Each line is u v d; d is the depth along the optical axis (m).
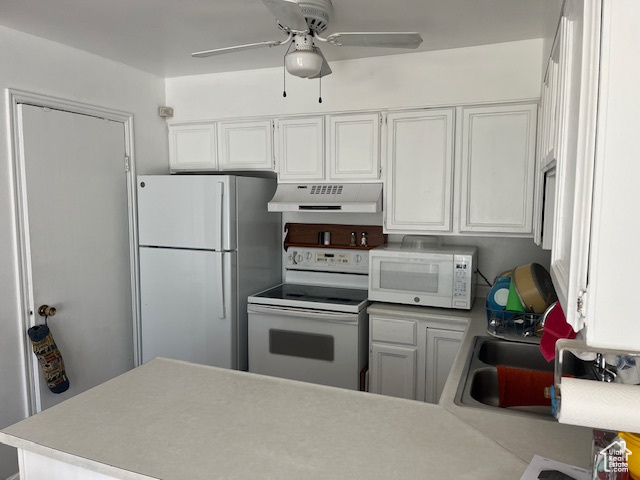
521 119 2.61
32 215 2.52
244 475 1.04
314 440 1.19
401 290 2.84
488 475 1.03
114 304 3.07
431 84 2.78
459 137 2.74
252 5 2.14
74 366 2.81
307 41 2.01
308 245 3.47
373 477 1.03
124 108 3.09
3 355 2.42
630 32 0.64
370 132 2.94
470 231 2.76
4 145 2.39
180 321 3.09
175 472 1.06
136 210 3.21
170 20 2.33
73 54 2.73
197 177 2.96
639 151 0.66
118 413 1.35
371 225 3.33
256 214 3.22
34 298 2.54
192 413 1.35
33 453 1.25
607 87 0.66
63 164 2.69
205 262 2.98
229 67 3.15
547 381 1.72
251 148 3.25
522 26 2.36
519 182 2.64
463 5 2.12
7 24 2.35
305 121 3.08
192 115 3.40
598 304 0.69
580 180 0.71
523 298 2.20
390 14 2.23
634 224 0.67
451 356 2.64
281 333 2.96
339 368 2.84
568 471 1.04
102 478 1.16
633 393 0.77
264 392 1.50
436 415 1.33
